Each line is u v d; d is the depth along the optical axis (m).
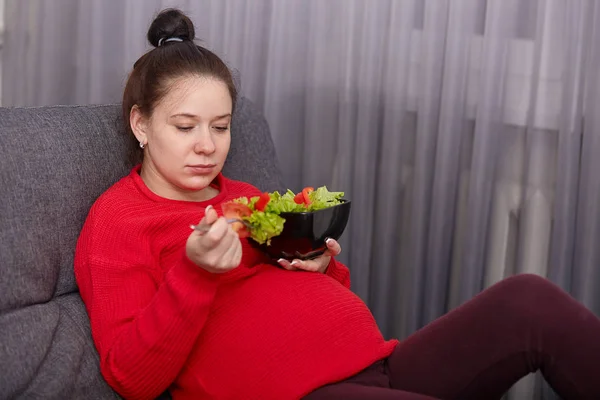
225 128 1.34
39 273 1.27
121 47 2.10
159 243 1.29
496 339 1.19
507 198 1.88
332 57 1.96
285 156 2.04
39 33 2.09
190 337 1.15
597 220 1.76
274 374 1.17
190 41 1.40
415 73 1.92
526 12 1.80
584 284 1.79
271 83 2.00
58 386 1.17
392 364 1.25
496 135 1.82
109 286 1.23
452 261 1.95
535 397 1.88
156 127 1.32
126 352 1.15
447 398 1.20
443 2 1.83
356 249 1.98
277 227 1.17
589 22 1.73
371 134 1.93
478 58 1.85
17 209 1.25
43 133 1.33
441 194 1.88
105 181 1.41
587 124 1.75
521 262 1.87
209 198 1.45
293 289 1.24
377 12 1.88
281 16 1.96
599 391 1.12
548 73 1.78
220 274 1.15
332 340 1.20
